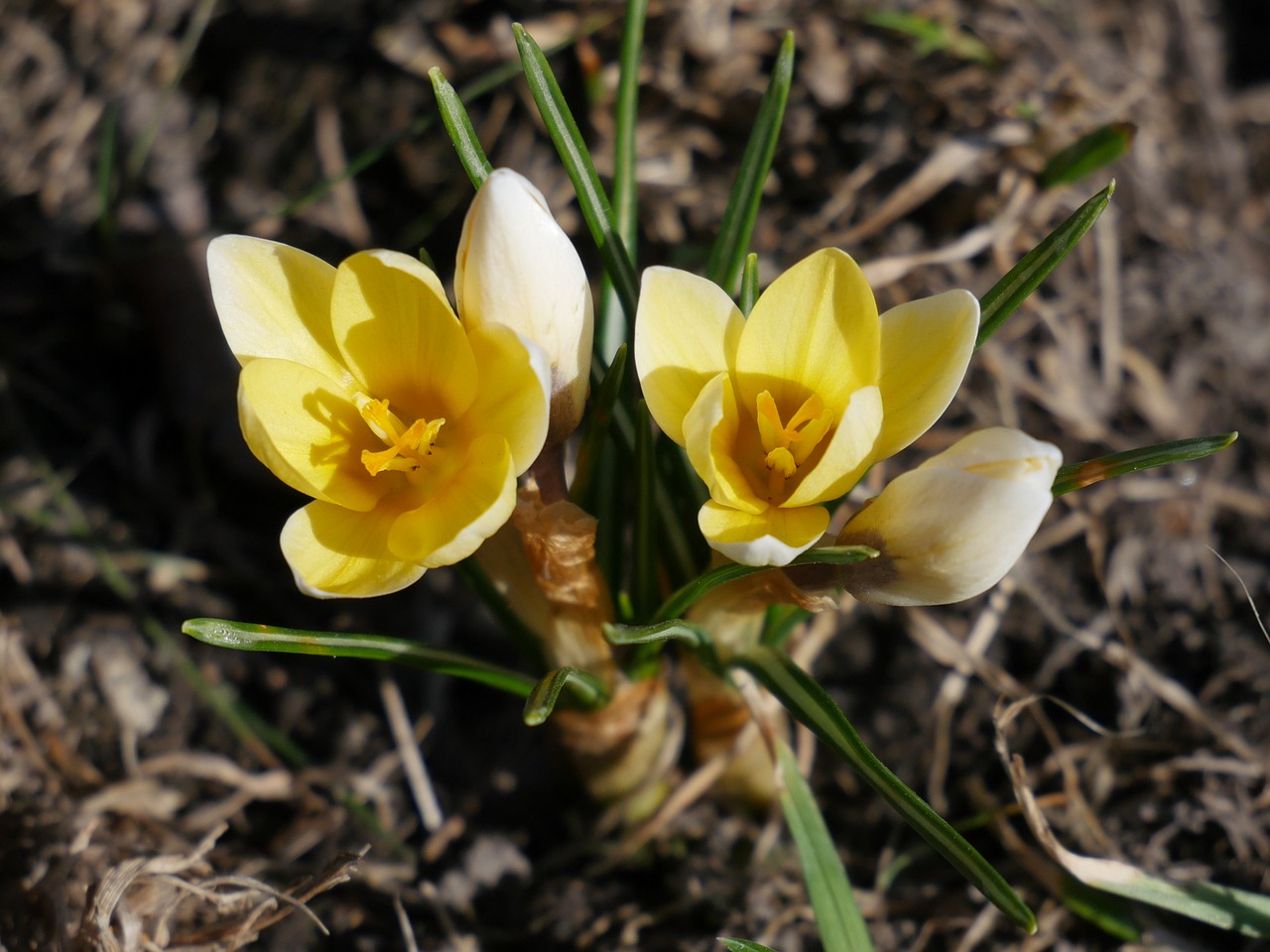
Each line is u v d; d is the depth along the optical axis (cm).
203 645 36
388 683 35
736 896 33
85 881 31
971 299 26
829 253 26
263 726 35
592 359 29
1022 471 25
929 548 25
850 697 36
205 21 41
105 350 39
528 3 39
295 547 26
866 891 33
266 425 26
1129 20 43
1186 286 38
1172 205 40
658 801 34
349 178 39
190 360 38
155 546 37
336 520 26
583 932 33
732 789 34
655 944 33
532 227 25
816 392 26
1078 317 38
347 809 34
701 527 25
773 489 26
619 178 31
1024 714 35
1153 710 34
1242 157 44
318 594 26
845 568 26
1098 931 32
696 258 38
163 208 40
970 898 33
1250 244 42
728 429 26
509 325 26
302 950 32
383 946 33
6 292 39
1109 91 41
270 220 39
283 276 27
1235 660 34
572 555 27
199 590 36
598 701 30
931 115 39
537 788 35
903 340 26
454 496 26
